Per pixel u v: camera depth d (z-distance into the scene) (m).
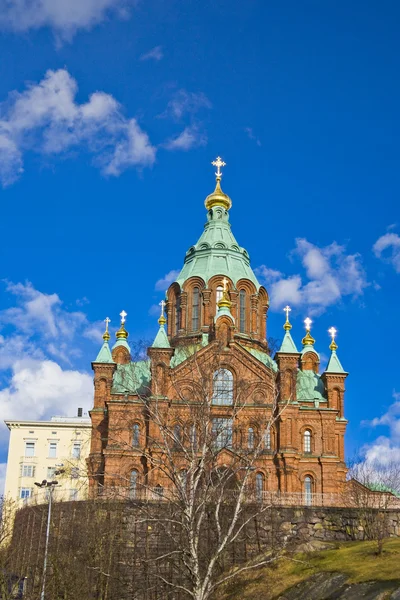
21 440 139.00
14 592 68.06
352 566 58.78
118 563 67.06
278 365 95.06
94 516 72.38
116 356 108.25
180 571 57.12
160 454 82.00
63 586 65.81
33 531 74.56
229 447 69.94
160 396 86.31
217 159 120.75
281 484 90.62
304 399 97.56
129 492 79.81
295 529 74.12
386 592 51.00
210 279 108.25
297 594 57.31
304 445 94.88
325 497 83.50
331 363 100.00
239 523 68.00
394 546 63.88
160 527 63.59
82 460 121.56
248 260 114.88
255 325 108.94
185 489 52.94
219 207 117.50
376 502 79.12
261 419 73.25
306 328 114.38
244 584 61.56
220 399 92.12
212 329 101.19
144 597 64.88
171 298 111.25
